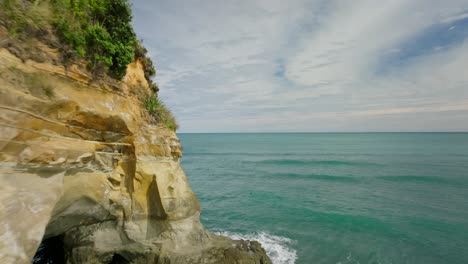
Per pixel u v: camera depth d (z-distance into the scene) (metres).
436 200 23.95
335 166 45.69
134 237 9.62
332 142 118.38
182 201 10.67
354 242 15.25
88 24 7.69
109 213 9.27
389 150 74.56
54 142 6.59
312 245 14.87
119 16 8.68
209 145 108.25
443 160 51.22
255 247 11.45
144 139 9.99
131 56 9.07
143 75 11.22
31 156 5.89
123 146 9.38
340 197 25.25
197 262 9.69
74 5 7.23
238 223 18.34
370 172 38.84
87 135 7.81
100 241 9.41
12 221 5.30
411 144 98.88
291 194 26.56
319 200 24.23
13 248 5.23
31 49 5.96
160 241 9.87
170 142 11.30
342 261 13.19
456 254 13.90
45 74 6.26
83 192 8.09
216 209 21.62
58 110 6.60
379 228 17.31
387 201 23.70
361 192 27.17
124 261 9.76
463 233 16.48
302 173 39.00
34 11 6.05
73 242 9.27
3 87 5.24
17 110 5.51
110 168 8.95
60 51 6.74
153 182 9.91
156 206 9.97
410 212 20.47
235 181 33.69
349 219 18.95
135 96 10.12
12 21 5.57
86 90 7.56
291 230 17.03
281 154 67.81
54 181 6.59
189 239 10.48
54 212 7.46
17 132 5.57
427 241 15.39
